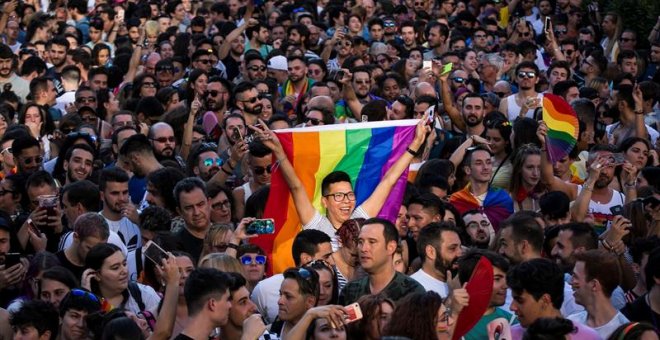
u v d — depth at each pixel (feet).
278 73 85.10
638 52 91.25
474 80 81.71
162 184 55.16
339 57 92.73
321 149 50.70
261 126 48.60
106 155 68.08
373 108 69.77
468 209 56.49
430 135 62.69
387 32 97.86
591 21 102.73
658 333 35.78
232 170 58.75
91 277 44.04
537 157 58.13
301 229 49.19
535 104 71.31
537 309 38.45
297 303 40.01
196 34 98.48
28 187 55.01
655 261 41.57
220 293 38.50
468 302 37.76
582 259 40.19
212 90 73.72
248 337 38.63
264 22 99.66
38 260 45.65
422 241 43.70
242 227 45.88
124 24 108.27
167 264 40.65
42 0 125.39
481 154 56.85
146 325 42.27
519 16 109.29
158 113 73.67
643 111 72.02
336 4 108.78
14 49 102.42
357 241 42.24
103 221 48.19
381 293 38.63
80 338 40.73
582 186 57.72
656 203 51.83
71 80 85.10
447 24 101.86
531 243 45.19
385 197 48.67
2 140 65.10
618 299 43.37
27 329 40.45
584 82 86.02
